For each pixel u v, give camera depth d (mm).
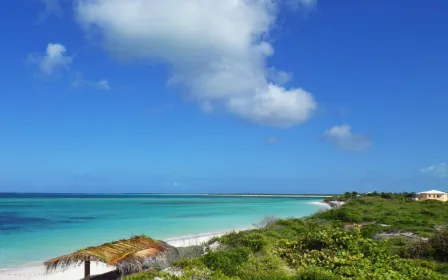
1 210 90625
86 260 18641
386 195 108250
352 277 16875
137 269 18844
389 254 21406
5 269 26250
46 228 51094
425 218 49562
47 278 23688
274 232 29516
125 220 64438
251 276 16484
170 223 59188
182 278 15672
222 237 26766
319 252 20359
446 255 21891
